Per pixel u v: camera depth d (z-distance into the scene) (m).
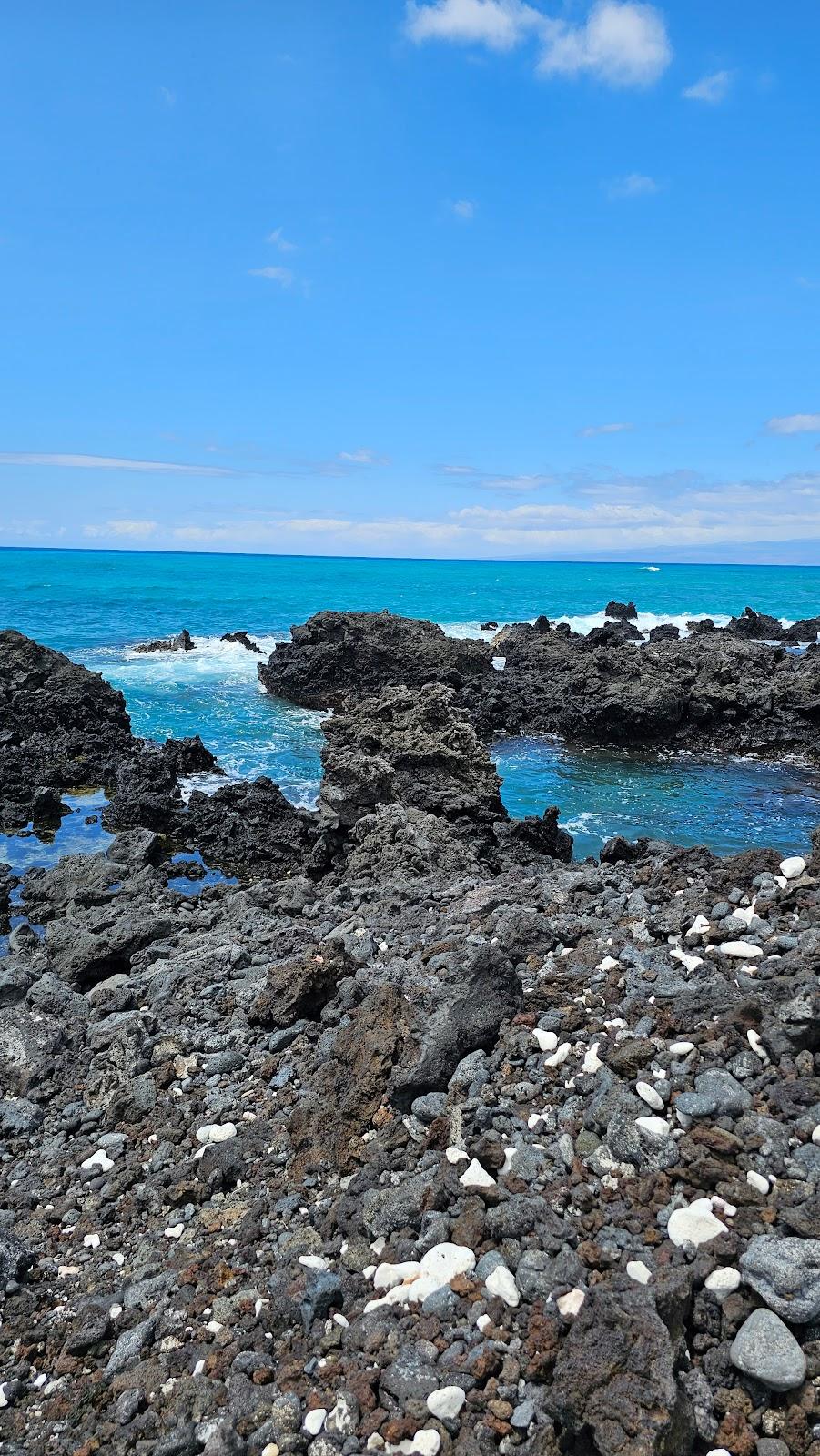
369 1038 7.09
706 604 82.56
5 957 12.73
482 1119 6.11
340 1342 4.95
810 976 6.69
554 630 49.84
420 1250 5.36
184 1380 4.97
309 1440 4.45
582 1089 6.23
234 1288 5.61
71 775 24.28
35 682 31.55
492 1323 4.74
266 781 21.67
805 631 52.75
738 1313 4.53
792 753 29.81
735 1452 4.11
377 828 16.45
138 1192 6.79
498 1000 7.26
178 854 19.30
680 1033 6.50
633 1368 4.16
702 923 8.10
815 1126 5.43
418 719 20.92
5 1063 8.91
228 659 44.81
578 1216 5.23
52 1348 5.50
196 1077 8.18
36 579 94.81
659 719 30.11
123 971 12.20
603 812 22.91
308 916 13.10
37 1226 6.60
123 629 55.34
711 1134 5.39
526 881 11.84
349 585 99.50
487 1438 4.30
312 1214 6.08
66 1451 4.78
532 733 32.00
